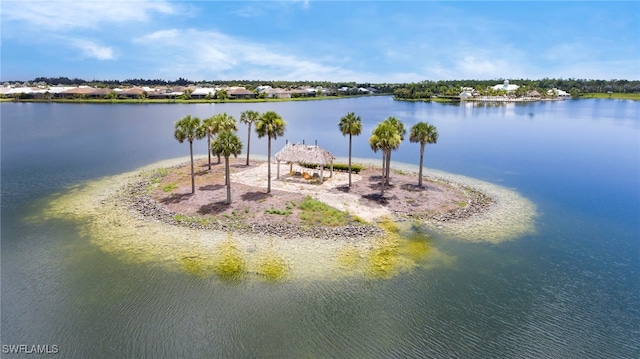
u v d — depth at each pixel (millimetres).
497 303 29219
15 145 89938
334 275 32312
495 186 59906
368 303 28719
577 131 122375
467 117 161625
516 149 91938
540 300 29734
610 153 87688
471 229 42469
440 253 36750
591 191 57969
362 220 43156
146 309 27500
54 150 84500
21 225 41625
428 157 82062
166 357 23172
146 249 36188
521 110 196000
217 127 61000
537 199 53781
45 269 32688
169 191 52594
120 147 89188
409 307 28422
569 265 35219
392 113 175875
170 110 175375
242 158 77375
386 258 35406
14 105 196875
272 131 49219
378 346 24422
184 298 28781
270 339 24734
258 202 47594
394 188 55344
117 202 48969
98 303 28125
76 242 37531
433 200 50719
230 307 27844
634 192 57562
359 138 109250
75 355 23234
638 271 34281
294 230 40031
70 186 56594
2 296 28812
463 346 24641
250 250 36062
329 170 65000
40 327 25609
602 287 31672
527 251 37750
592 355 24047
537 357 23828
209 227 40625
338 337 25094
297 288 30328
